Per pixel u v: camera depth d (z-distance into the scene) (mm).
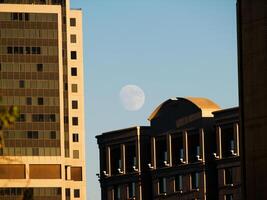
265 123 182500
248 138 184500
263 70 183500
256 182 182500
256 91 184375
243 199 183875
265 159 181625
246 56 186125
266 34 183375
